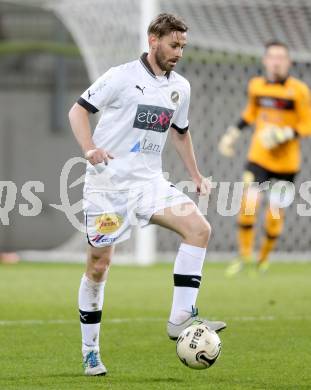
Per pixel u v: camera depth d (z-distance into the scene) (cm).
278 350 2475
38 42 6291
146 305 3466
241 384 2016
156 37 2059
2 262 5519
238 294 3866
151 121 2086
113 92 2056
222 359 2334
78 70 6138
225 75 5959
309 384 2025
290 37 5584
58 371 2158
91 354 2112
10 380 2044
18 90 6162
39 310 3281
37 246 6091
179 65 6003
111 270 4953
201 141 5916
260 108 4578
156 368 2208
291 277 4672
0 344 2541
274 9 5575
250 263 5512
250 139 5972
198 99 5922
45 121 6150
